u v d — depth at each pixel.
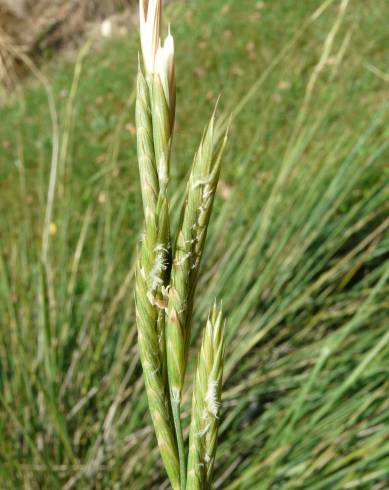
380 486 0.22
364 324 0.31
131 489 0.25
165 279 0.06
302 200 0.32
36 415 0.26
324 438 0.22
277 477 0.22
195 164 0.06
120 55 0.82
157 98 0.06
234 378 0.29
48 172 0.61
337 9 0.82
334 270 0.29
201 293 0.32
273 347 0.31
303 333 0.29
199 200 0.06
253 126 0.55
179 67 0.78
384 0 0.79
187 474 0.07
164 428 0.07
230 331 0.28
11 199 0.48
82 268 0.41
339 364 0.28
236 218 0.33
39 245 0.32
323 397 0.26
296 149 0.30
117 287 0.34
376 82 0.57
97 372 0.29
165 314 0.06
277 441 0.22
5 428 0.26
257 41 0.80
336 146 0.31
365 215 0.32
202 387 0.06
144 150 0.06
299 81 0.62
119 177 0.56
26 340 0.29
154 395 0.07
